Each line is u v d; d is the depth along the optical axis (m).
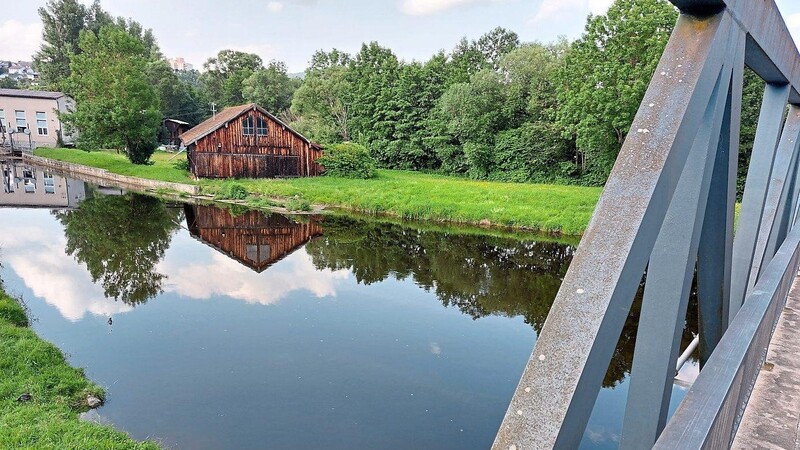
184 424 4.30
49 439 3.61
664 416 1.09
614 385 5.04
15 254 10.53
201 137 21.86
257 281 9.14
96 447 3.63
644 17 18.17
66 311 7.30
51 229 13.18
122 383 5.04
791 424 1.67
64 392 4.66
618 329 0.75
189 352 5.88
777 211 2.32
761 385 1.93
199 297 8.12
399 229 14.12
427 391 4.99
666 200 0.83
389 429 4.29
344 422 4.39
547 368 0.69
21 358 5.04
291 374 5.33
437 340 6.37
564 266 10.27
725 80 1.01
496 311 7.57
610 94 18.70
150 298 8.02
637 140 0.86
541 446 0.64
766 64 1.43
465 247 11.98
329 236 13.24
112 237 12.59
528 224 13.96
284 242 12.55
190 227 14.10
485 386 5.11
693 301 7.11
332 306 7.75
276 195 19.16
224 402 4.70
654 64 17.69
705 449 0.94
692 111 0.87
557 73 22.73
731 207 1.28
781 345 2.30
